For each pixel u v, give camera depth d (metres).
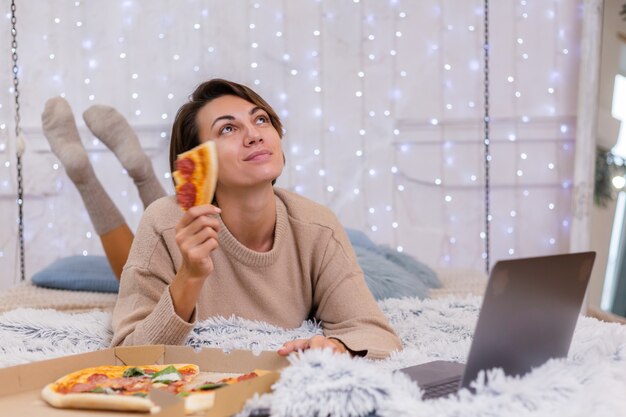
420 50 3.78
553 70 3.76
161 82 3.75
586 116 3.57
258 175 1.63
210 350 1.29
